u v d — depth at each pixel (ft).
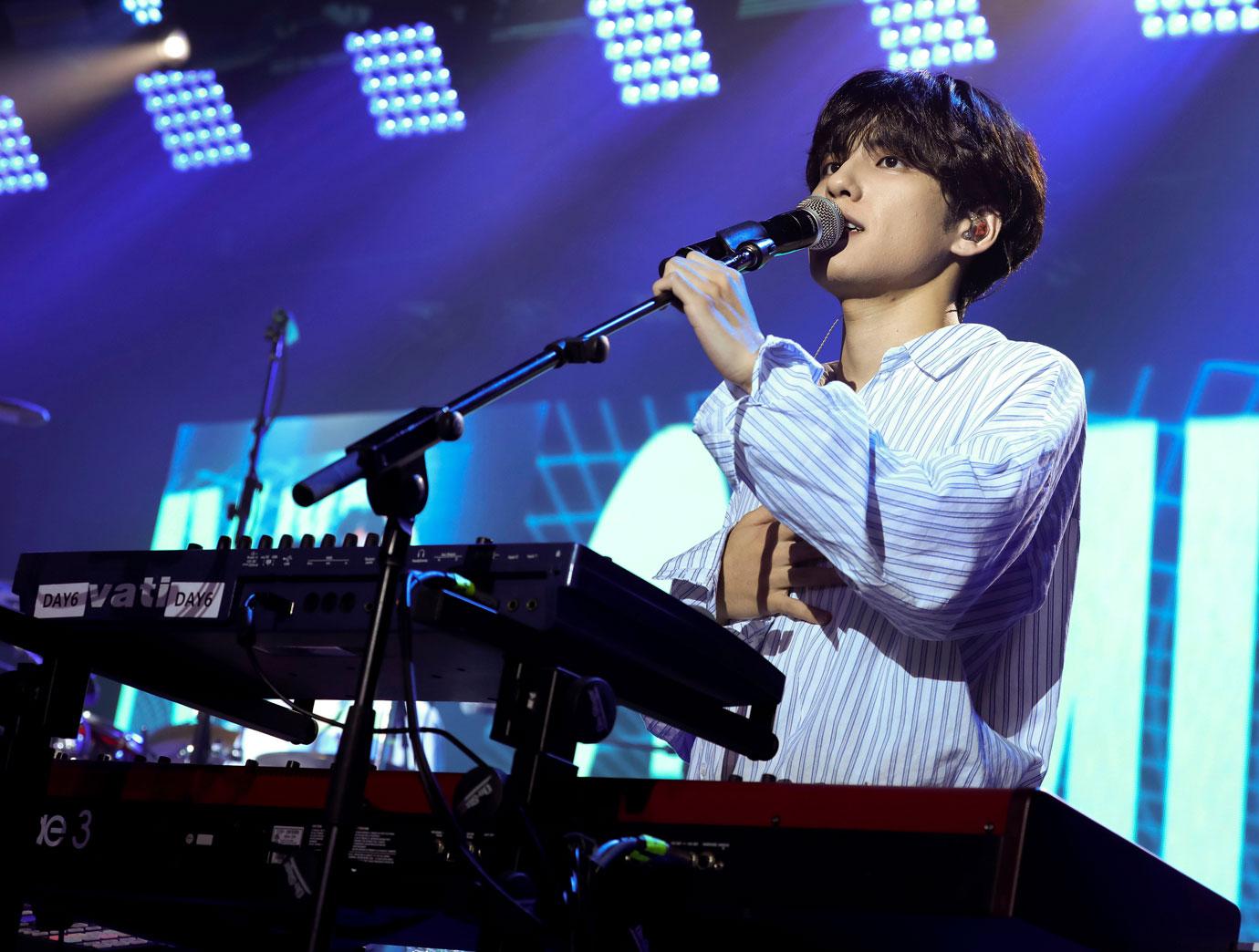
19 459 32.73
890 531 4.73
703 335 5.10
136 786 5.18
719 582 5.82
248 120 28.89
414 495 4.05
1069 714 22.66
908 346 6.10
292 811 4.84
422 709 19.15
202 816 4.99
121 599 4.87
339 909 5.12
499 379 4.42
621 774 24.29
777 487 4.88
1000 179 6.54
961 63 24.06
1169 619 22.62
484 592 4.25
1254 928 20.71
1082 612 23.13
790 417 4.83
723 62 25.86
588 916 4.07
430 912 4.87
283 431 31.19
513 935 4.01
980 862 3.78
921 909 3.82
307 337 31.45
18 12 28.02
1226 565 22.61
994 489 4.77
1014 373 5.75
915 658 5.52
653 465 27.84
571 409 28.76
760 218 27.40
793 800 4.11
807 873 4.01
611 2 25.44
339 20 27.04
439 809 3.92
